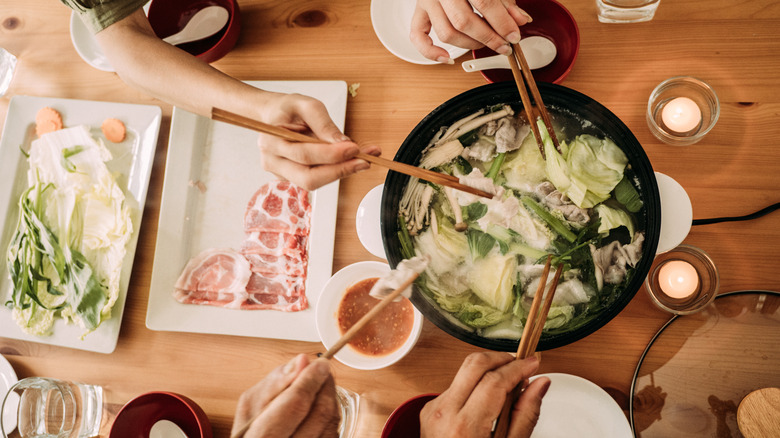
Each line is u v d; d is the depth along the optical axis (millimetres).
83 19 901
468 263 855
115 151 1017
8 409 950
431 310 819
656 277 868
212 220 978
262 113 834
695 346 843
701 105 880
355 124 958
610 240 831
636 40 905
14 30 1070
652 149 890
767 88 875
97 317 951
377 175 943
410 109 948
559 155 845
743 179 870
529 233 848
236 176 980
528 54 895
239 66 996
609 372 869
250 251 957
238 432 691
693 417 832
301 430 700
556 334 814
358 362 881
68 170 1003
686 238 878
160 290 956
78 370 979
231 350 948
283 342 936
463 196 859
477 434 697
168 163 976
